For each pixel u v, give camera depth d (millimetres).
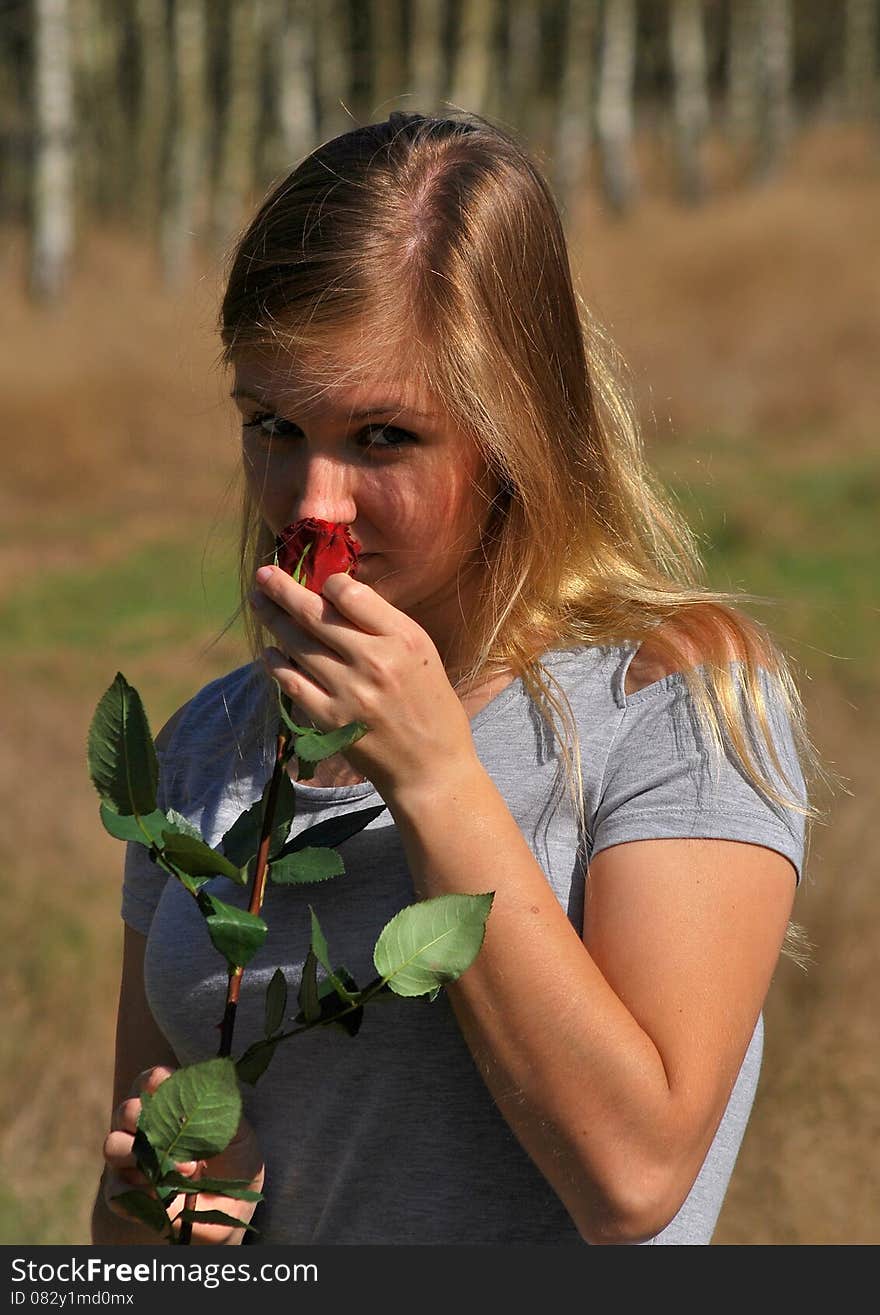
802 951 6984
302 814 2270
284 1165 2221
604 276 24656
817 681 10547
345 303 2092
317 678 1886
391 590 2193
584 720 2154
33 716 10758
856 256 24594
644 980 1950
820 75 51031
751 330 21922
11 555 16078
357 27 40906
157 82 42594
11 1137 6312
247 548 2641
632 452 2545
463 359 2105
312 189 2203
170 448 18828
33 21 29078
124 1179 2109
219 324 2625
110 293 28750
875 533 14078
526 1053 1874
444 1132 2104
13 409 19484
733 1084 1969
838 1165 5844
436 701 1892
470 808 1896
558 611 2275
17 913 7367
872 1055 6320
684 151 37312
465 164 2234
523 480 2174
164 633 12984
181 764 2521
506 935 1863
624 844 2045
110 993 7016
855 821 8172
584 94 36656
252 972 2217
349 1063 2148
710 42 48406
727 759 2072
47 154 28750
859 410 19266
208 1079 1742
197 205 35656
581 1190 1900
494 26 42062
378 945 1779
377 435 2127
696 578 2570
